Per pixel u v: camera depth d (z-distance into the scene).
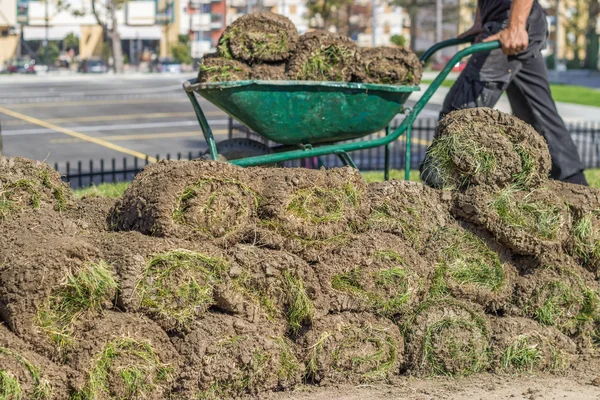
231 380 5.35
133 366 5.05
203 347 5.26
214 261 5.40
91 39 93.81
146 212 5.57
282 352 5.56
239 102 7.15
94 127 27.98
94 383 4.86
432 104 32.44
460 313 6.16
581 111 30.30
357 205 6.14
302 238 5.83
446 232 6.37
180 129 27.42
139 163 20.48
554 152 8.85
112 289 5.10
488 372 6.21
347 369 5.82
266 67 7.27
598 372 6.36
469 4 73.69
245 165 7.20
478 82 8.34
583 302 6.61
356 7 81.06
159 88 45.56
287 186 5.84
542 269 6.58
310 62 7.27
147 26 93.00
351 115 7.46
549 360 6.32
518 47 7.89
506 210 6.40
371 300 5.91
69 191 6.21
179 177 5.55
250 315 5.50
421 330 6.04
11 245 5.13
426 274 6.14
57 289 4.89
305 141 7.53
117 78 57.75
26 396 4.64
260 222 5.77
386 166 7.93
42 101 36.94
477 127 6.51
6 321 4.86
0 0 92.44
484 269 6.41
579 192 6.84
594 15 79.88
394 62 7.52
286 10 87.75
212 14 95.06
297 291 5.61
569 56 90.88
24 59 80.62
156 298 5.23
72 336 4.95
